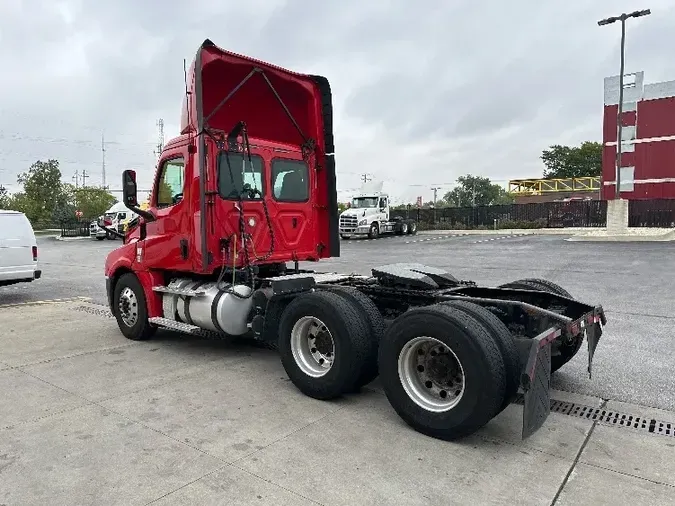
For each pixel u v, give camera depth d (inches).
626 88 1604.3
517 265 608.1
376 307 192.5
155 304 267.7
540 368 149.6
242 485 130.1
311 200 278.5
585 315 181.8
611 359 235.3
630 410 177.8
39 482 132.6
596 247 834.2
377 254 807.1
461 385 154.8
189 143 236.2
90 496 125.9
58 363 239.3
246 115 262.2
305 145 276.5
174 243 248.4
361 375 182.2
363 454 146.6
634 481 131.3
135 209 263.7
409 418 161.9
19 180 2738.7
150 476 135.0
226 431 162.4
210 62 228.5
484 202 3380.9
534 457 144.6
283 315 198.5
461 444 153.0
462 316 152.9
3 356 252.4
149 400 190.1
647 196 1582.2
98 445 153.3
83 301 424.5
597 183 2282.2
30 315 361.1
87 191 2659.9
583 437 157.0
